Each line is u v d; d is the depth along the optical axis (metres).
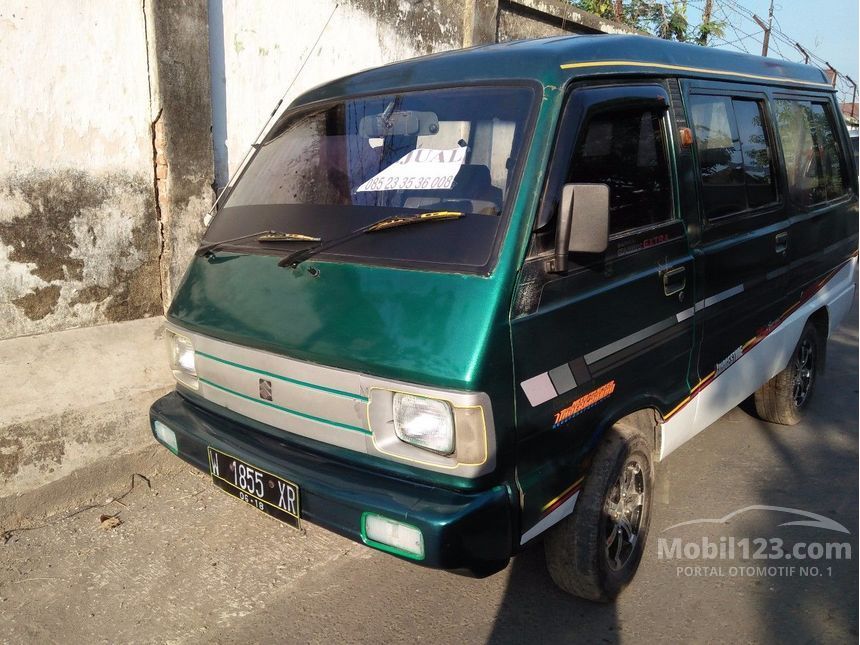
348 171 2.97
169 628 2.86
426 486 2.30
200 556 3.32
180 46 4.01
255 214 3.12
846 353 6.35
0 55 3.40
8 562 3.25
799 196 4.29
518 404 2.33
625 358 2.80
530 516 2.42
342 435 2.44
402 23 5.59
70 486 3.68
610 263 2.71
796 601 3.00
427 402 2.23
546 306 2.43
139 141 4.00
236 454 2.66
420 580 3.16
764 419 4.80
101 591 3.07
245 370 2.71
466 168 2.62
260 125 4.63
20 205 3.58
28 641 2.78
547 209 2.47
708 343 3.37
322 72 5.00
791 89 4.32
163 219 4.17
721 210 3.46
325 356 2.40
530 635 2.80
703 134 3.34
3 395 3.47
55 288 3.78
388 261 2.51
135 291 4.12
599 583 2.84
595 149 2.70
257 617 2.92
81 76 3.70
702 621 2.88
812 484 3.99
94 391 3.75
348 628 2.85
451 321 2.26
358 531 2.31
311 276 2.64
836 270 4.90
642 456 2.97
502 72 2.75
